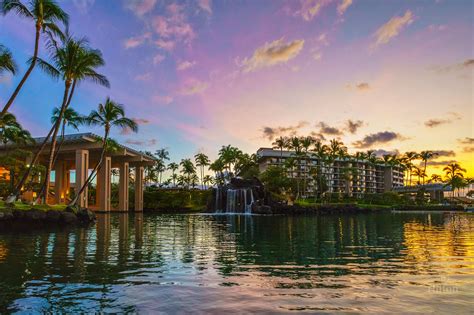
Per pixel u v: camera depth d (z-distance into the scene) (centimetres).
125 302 719
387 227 3216
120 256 1327
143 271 1040
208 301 725
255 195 7156
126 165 7400
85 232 2420
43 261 1207
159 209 8031
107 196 6444
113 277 953
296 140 9444
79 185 5653
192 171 11831
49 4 2941
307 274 1008
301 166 12525
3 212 2616
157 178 12581
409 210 9644
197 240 1952
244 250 1543
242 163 11081
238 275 989
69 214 3148
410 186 14212
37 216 2850
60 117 3409
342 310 666
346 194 12700
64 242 1794
